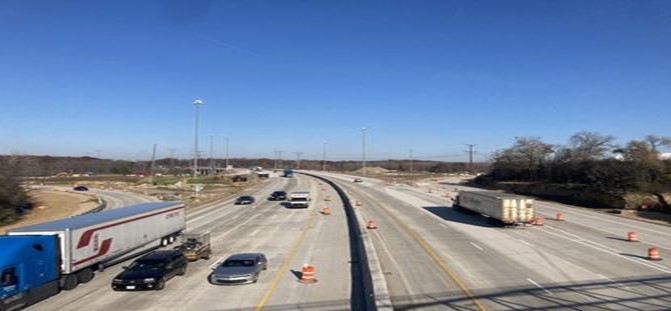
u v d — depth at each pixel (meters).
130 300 24.22
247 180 131.75
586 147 96.75
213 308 22.69
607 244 37.94
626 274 27.61
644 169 65.94
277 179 152.12
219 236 45.22
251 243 41.16
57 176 180.75
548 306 21.42
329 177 159.38
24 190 72.94
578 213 60.47
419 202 76.88
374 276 25.59
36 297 23.92
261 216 61.09
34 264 23.86
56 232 25.84
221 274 27.16
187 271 30.62
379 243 38.97
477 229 46.81
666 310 20.61
